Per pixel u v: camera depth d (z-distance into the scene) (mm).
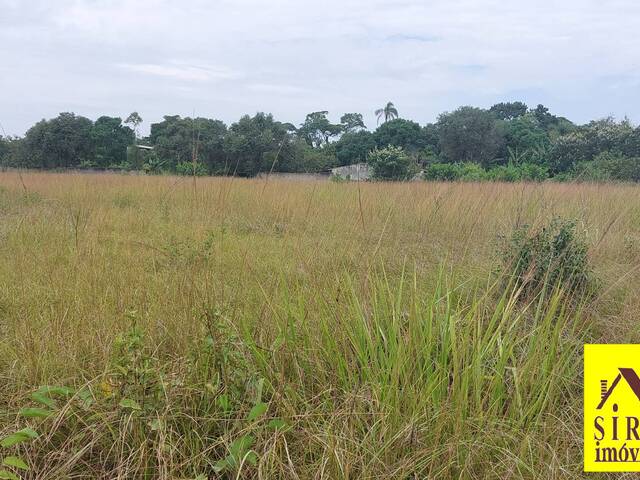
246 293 3557
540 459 2271
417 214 5570
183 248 4520
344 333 3016
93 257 4301
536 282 3854
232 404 2520
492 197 6703
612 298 4164
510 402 2684
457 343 2877
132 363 2420
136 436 2279
